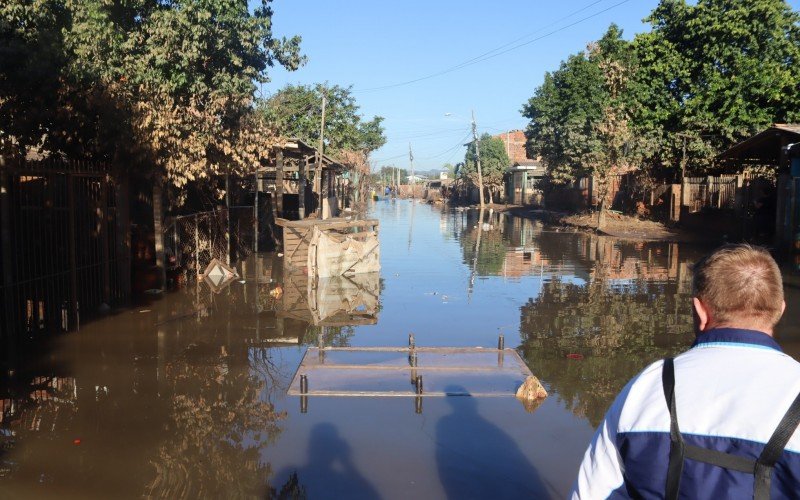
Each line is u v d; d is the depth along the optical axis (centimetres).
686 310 1077
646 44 2870
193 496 437
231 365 745
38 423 564
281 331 921
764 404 166
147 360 761
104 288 1058
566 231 2762
